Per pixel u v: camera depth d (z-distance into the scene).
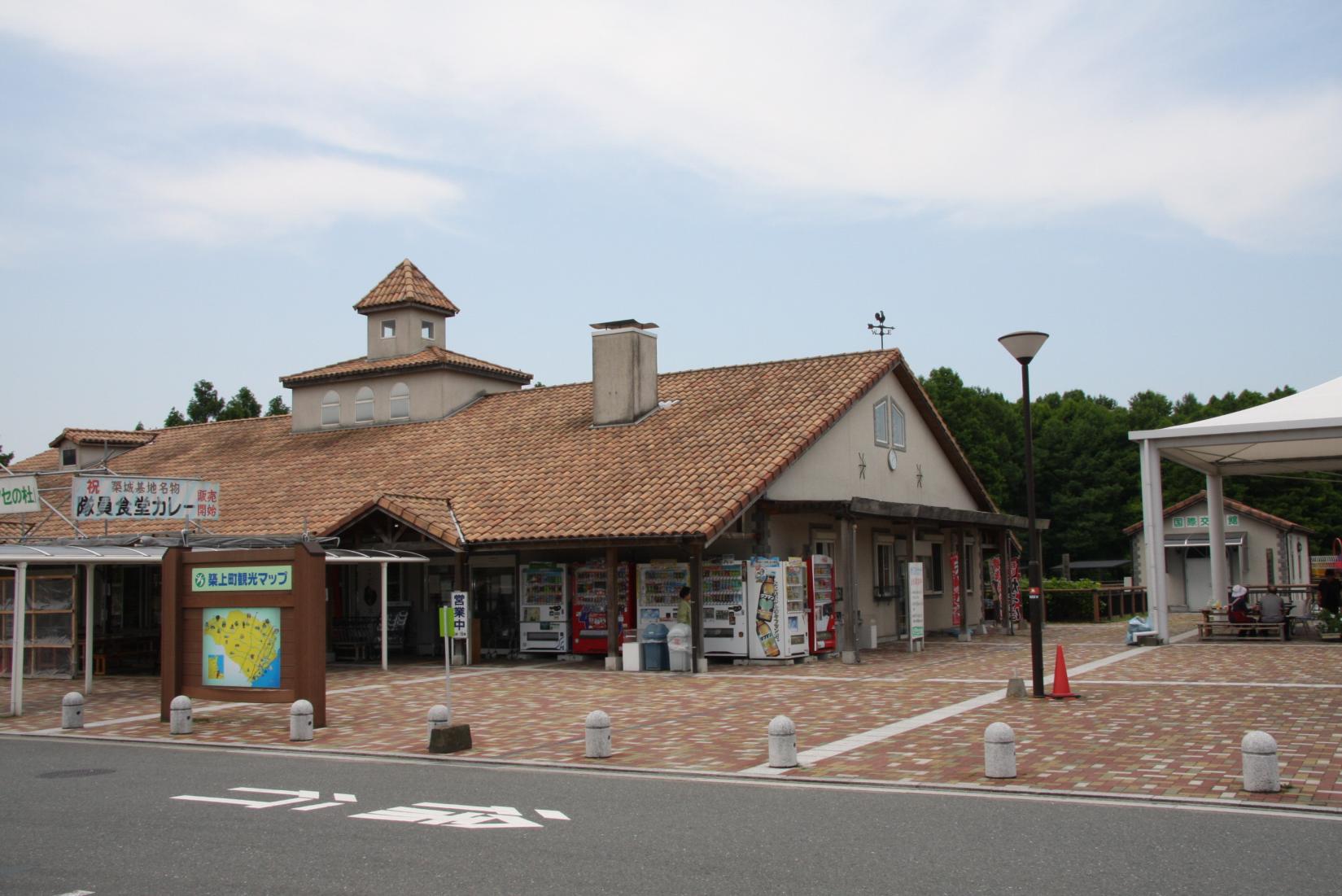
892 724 13.47
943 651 24.08
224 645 15.53
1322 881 6.81
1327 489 53.50
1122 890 6.68
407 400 31.47
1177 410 70.38
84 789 10.59
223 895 6.92
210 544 20.61
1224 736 11.85
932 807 9.11
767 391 26.00
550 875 7.22
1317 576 35.91
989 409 60.03
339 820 8.97
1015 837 8.02
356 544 24.03
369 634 24.31
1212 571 29.33
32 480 21.36
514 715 15.32
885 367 26.23
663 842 8.05
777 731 11.01
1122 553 58.34
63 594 22.67
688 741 12.77
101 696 19.30
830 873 7.16
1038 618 15.49
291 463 30.53
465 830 8.55
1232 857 7.37
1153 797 9.22
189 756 12.81
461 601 13.29
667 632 21.00
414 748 12.83
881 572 27.52
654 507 21.33
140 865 7.65
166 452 34.84
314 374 32.66
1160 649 22.92
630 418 26.25
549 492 23.53
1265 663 19.17
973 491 32.59
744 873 7.20
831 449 24.88
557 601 23.30
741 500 20.62
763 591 21.12
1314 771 10.04
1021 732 12.57
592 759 11.77
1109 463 59.31
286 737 13.99
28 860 7.82
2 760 12.60
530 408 29.64
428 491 25.38
